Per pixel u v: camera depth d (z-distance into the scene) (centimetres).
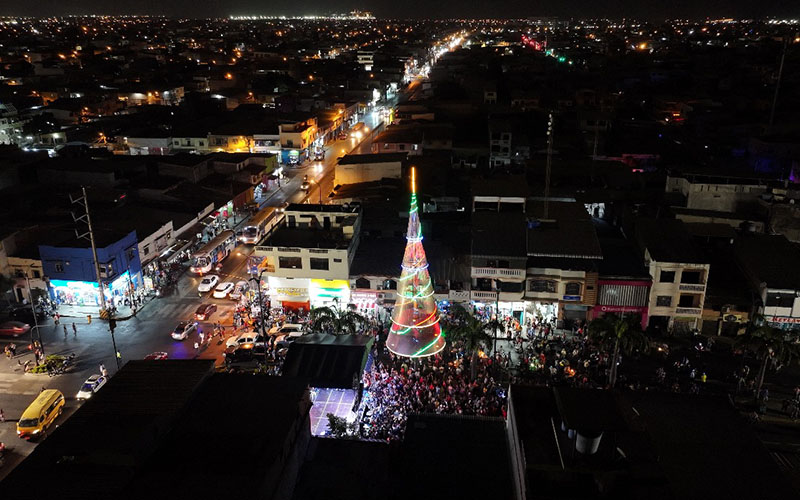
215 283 7156
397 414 4475
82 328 6222
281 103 16000
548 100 17988
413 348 5078
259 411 3303
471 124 15188
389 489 3288
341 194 9031
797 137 11806
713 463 3058
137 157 10269
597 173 9631
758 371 5350
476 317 5512
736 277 6172
